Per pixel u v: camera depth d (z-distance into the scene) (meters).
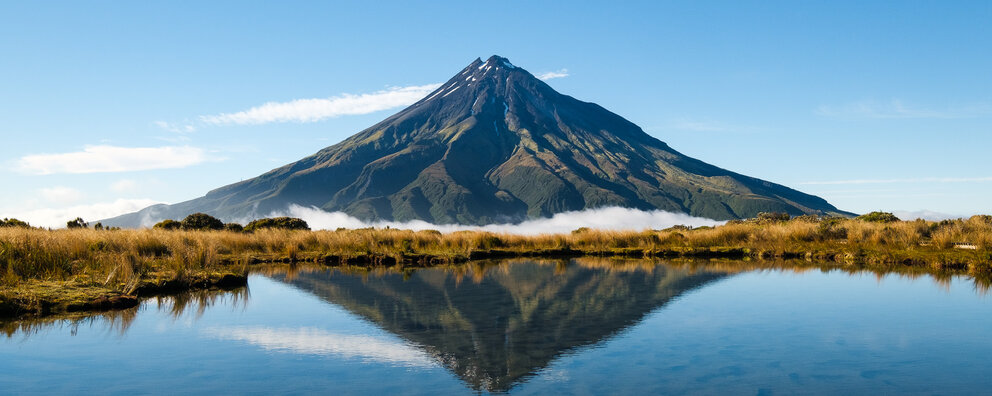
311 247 27.83
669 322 11.20
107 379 7.85
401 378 7.89
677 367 8.27
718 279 17.83
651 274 19.41
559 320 11.42
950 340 9.80
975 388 7.38
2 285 13.15
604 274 19.52
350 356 8.94
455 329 10.73
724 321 11.25
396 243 30.14
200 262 19.25
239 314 12.20
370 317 11.86
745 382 7.62
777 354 8.98
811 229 30.75
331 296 14.59
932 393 7.22
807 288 15.73
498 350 9.25
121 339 9.98
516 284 16.81
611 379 7.78
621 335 10.23
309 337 10.11
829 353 8.95
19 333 10.41
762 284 16.59
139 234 24.30
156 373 8.06
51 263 15.33
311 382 7.69
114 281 14.66
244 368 8.34
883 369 8.15
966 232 27.25
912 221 34.47
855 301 13.49
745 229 31.28
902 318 11.58
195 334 10.40
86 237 21.33
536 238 32.69
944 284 16.47
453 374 8.05
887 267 21.30
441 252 27.42
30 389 7.43
